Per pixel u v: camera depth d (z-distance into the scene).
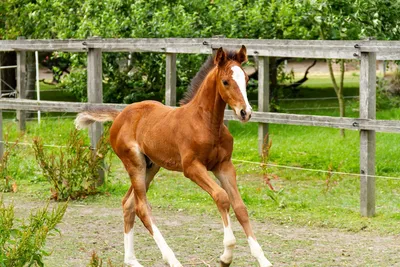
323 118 10.09
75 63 16.28
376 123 9.38
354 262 7.77
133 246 7.90
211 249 8.37
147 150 7.77
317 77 27.02
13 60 20.86
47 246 8.52
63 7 16.67
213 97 7.18
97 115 8.56
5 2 17.84
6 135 12.91
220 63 7.05
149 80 16.48
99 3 15.85
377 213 9.81
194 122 7.27
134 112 8.08
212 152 7.24
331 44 10.15
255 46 11.04
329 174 10.73
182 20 15.20
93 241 8.77
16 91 17.95
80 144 11.21
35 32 17.75
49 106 12.02
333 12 14.20
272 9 15.01
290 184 11.69
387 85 19.84
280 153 13.59
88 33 15.64
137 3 15.34
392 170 12.52
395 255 8.01
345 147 14.12
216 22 15.51
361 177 9.63
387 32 14.30
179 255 8.15
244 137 15.64
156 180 12.13
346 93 22.34
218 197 6.93
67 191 11.07
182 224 9.55
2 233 6.72
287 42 10.73
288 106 19.86
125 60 16.48
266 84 12.62
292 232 9.06
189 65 15.65
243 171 12.60
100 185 11.55
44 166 11.09
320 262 7.77
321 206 10.25
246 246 8.49
